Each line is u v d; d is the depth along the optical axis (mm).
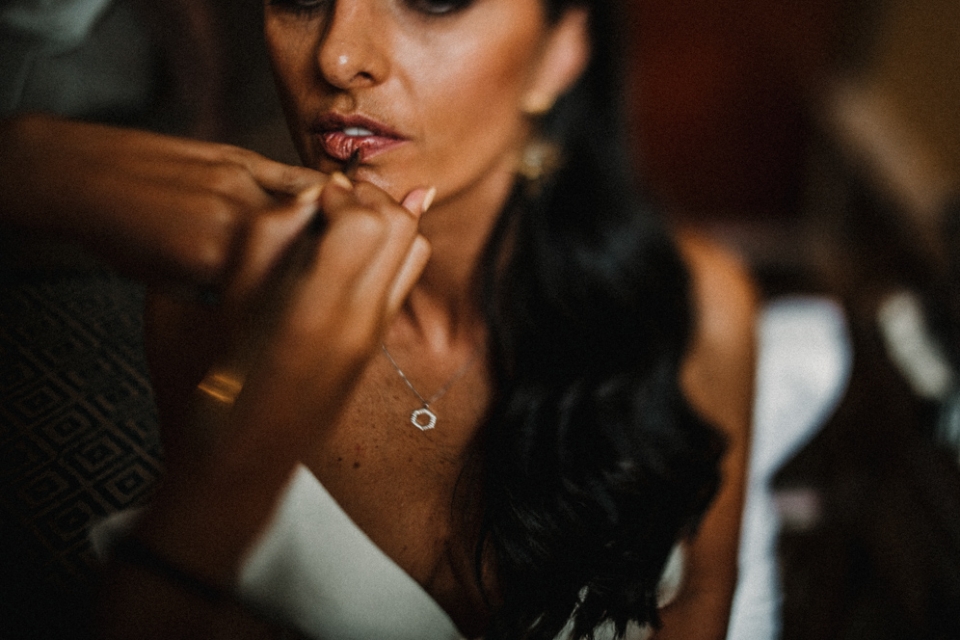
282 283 411
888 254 2057
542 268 843
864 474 1518
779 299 2619
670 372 895
